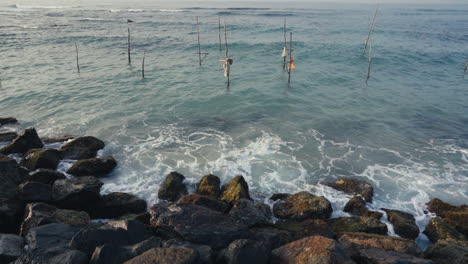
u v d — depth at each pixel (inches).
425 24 3676.2
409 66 1535.4
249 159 675.4
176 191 538.6
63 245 349.1
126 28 2738.7
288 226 448.8
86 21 3240.7
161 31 2596.0
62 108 942.4
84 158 652.7
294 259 323.3
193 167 642.8
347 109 963.3
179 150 709.9
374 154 701.9
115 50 1830.7
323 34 2556.6
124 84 1189.7
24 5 6028.5
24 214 436.8
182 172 624.4
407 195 558.6
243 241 334.3
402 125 852.0
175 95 1076.5
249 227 438.9
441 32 2810.0
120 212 497.4
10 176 499.5
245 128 825.5
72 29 2583.7
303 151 711.7
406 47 1948.8
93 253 319.6
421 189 575.8
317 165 657.6
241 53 1801.2
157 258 293.6
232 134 790.5
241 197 498.0
